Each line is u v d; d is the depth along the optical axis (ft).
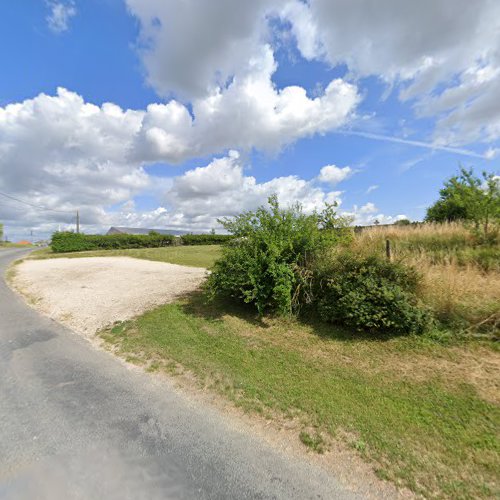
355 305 15.75
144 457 7.52
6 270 42.80
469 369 12.03
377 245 24.22
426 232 30.45
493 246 24.35
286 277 18.37
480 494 6.63
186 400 10.32
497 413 9.45
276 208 20.13
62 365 13.03
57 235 90.63
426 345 14.07
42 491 6.43
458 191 27.66
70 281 33.19
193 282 30.86
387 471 7.26
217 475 7.02
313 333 16.57
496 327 14.30
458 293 15.99
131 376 12.07
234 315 19.79
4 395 10.48
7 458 7.39
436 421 9.15
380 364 12.96
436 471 7.26
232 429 8.79
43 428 8.61
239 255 19.06
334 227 20.15
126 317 19.89
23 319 19.85
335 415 9.49
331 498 6.47
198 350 14.65
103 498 6.29
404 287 16.40
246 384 11.39
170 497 6.35
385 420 9.23
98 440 8.12
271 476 7.04
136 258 60.03
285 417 9.41
